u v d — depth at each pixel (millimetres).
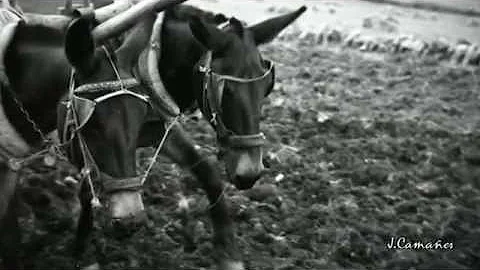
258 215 5586
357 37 11008
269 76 4504
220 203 4906
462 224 5711
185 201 5586
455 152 7090
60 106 4117
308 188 6090
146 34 4438
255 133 4379
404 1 13438
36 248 4988
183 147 4871
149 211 5492
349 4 13352
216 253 4844
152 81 4641
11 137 4129
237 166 4367
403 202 5930
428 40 11070
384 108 8297
